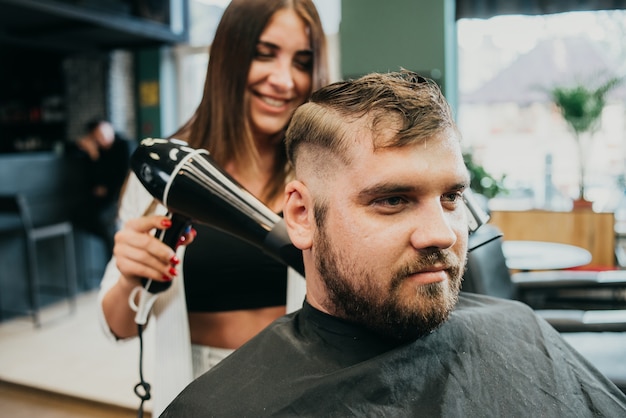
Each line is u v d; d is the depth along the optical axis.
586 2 3.64
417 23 3.81
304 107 0.72
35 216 4.33
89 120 6.05
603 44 3.91
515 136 4.33
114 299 1.05
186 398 0.75
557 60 4.07
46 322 3.82
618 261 3.45
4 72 6.20
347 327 0.75
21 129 6.41
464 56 4.21
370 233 0.64
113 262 1.14
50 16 4.57
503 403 0.76
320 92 0.72
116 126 6.00
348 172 0.64
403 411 0.71
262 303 1.09
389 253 0.63
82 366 3.02
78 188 4.79
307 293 0.80
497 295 2.01
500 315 0.87
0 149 6.29
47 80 6.21
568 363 0.84
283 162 1.15
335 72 4.71
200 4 5.79
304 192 0.71
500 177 3.94
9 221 3.92
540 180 4.34
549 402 0.78
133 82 6.12
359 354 0.74
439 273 0.65
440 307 0.65
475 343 0.80
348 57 4.00
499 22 4.01
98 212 4.60
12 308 3.96
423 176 0.62
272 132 1.13
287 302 1.06
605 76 3.75
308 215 0.72
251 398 0.73
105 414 2.59
